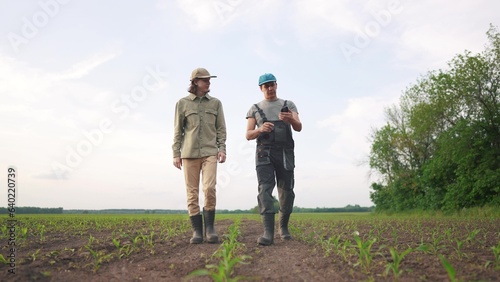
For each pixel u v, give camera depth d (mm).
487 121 27500
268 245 5785
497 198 25734
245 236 7766
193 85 6008
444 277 3422
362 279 3525
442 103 28969
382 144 39938
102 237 7418
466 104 28141
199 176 6066
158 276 3752
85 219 15523
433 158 33188
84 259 4641
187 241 6289
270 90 6004
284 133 5902
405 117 38094
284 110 5621
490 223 12453
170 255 4973
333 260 4453
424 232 8430
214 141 5973
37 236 7602
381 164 40719
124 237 7059
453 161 28656
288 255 4918
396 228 9797
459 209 27922
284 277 3650
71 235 7938
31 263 4250
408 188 37812
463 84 27500
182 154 5906
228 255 3771
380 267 3955
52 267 4156
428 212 31516
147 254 5043
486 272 3582
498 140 27297
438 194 31734
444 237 6898
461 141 27375
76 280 3633
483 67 27109
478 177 26812
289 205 6309
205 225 6016
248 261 4445
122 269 4133
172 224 11227
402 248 5430
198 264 4148
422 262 4172
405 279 3428
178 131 6008
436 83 29578
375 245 5824
